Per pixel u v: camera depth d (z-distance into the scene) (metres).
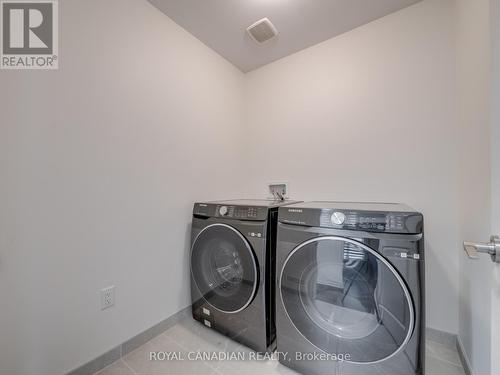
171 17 1.61
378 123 1.62
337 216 1.10
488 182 0.89
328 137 1.84
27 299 1.00
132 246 1.39
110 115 1.28
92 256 1.21
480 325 1.01
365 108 1.67
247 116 2.31
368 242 1.02
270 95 2.17
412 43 1.49
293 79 2.03
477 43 1.00
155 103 1.52
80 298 1.16
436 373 1.20
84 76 1.18
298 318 1.19
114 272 1.30
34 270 1.02
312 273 1.16
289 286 1.21
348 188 1.75
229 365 1.26
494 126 0.69
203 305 1.59
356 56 1.71
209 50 1.95
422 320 0.95
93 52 1.21
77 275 1.15
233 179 2.19
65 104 1.11
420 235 0.95
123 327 1.34
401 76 1.53
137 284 1.41
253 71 2.28
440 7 1.40
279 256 1.25
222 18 1.62
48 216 1.06
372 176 1.64
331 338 1.11
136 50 1.41
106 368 1.25
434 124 1.42
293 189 2.03
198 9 1.54
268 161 2.18
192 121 1.79
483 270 0.97
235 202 1.71
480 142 0.98
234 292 1.45
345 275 1.09
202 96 1.88
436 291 1.43
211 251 1.57
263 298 1.32
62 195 1.10
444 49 1.39
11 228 0.96
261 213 1.34
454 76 1.36
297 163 2.01
